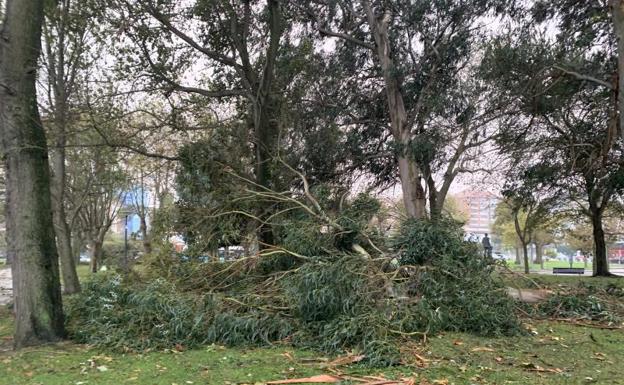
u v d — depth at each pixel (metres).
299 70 16.97
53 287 8.19
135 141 14.11
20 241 8.01
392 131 18.83
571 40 13.92
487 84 16.06
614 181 16.75
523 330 8.27
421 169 18.69
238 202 12.35
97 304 9.06
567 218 35.19
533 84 14.47
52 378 5.97
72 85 12.98
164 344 7.46
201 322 7.73
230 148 14.26
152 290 8.55
